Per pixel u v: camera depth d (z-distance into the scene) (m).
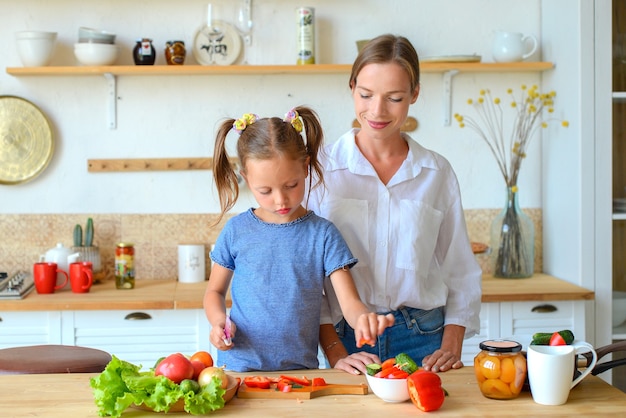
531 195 3.49
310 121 1.84
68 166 3.36
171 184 3.39
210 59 3.32
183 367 1.47
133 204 3.39
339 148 2.00
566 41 3.19
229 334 1.72
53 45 3.21
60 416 1.40
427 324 2.00
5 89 3.32
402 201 1.97
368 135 1.93
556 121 3.31
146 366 2.98
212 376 1.47
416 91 1.92
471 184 3.46
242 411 1.43
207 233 3.41
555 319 3.06
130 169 3.36
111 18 3.35
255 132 1.71
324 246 1.81
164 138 3.38
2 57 3.31
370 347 1.97
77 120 3.35
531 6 3.45
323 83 3.39
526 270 3.31
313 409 1.45
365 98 1.85
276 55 3.38
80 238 3.28
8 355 2.25
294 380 1.57
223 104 3.38
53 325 2.94
